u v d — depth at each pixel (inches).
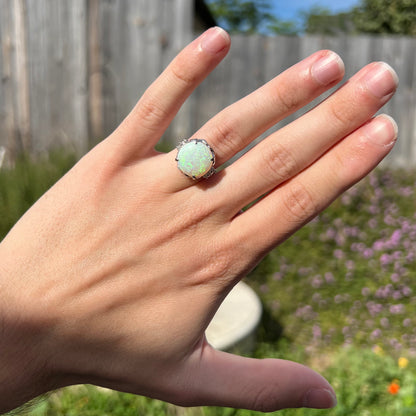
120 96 36.3
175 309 6.6
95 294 6.4
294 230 6.6
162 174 6.7
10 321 6.0
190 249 6.7
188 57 6.4
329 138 6.4
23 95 36.3
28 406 6.8
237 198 6.7
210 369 6.8
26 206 24.0
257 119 6.6
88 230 6.5
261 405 6.9
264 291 26.2
